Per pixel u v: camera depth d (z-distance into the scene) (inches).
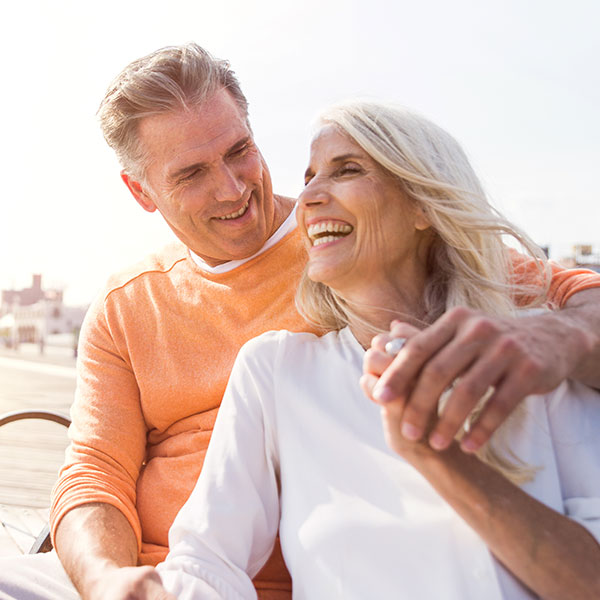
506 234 51.1
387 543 43.2
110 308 70.9
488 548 41.1
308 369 50.9
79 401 69.2
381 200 48.6
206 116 66.8
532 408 44.2
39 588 58.0
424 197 48.5
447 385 32.6
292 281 68.5
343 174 49.9
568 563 37.7
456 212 48.5
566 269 58.3
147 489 65.6
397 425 35.9
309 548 45.0
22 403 320.5
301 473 47.8
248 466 50.3
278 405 50.3
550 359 34.5
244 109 71.1
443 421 32.4
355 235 49.1
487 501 38.0
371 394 35.5
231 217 67.6
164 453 68.1
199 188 66.7
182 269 71.2
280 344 52.5
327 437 47.8
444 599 41.2
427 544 42.4
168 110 66.7
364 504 44.9
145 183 70.6
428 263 52.0
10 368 589.6
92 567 53.8
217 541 47.7
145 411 69.3
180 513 49.8
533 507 38.5
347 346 51.5
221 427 51.8
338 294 52.3
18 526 121.7
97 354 70.4
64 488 62.4
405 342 36.4
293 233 70.3
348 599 43.0
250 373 52.1
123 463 66.0
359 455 46.4
